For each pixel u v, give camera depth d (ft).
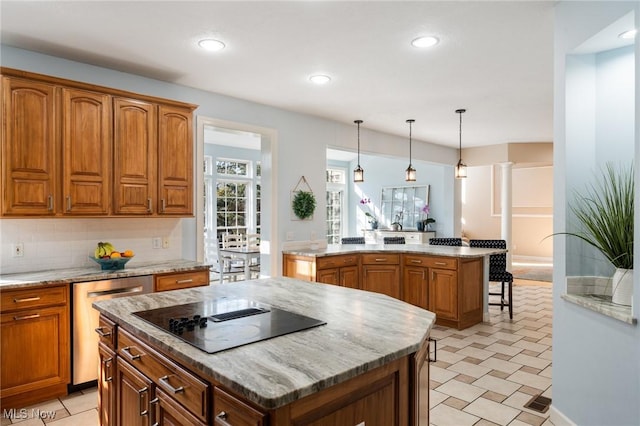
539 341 13.19
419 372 5.11
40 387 8.91
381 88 13.30
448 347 12.60
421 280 15.39
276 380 3.69
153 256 12.37
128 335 5.85
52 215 9.48
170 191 11.49
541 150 23.82
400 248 16.57
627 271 6.77
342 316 5.92
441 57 10.60
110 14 8.29
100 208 10.19
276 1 7.77
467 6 7.93
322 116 17.20
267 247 15.67
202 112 13.42
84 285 9.48
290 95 14.06
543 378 10.28
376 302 6.84
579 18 7.31
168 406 4.89
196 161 13.25
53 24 8.73
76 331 9.38
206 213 24.61
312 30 9.00
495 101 14.90
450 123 18.69
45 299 8.98
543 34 9.18
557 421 7.93
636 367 6.13
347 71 11.69
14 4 7.86
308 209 16.39
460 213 26.73
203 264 11.75
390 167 31.78
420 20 8.52
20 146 9.06
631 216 6.89
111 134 10.39
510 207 24.76
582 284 7.73
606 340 6.73
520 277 25.38
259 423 3.56
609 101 7.64
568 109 7.77
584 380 7.26
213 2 7.81
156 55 10.45
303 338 4.90
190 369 4.52
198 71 11.64
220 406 4.07
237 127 14.38
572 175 7.79
